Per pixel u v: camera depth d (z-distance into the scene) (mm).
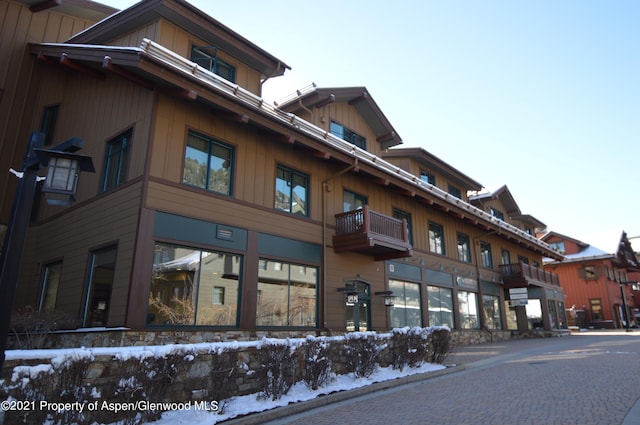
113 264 10445
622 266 44906
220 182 12133
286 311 12992
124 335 9273
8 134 14070
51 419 4840
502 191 28609
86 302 10906
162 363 6121
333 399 8055
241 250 12055
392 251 15883
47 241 13281
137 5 12664
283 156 14086
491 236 26266
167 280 10359
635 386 8180
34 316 10055
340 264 15125
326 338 9195
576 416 6125
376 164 16203
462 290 21938
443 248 21312
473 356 14852
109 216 11039
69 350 5309
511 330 25625
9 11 14992
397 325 17312
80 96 14297
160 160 10758
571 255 42375
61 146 5078
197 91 10742
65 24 16406
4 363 4676
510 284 25594
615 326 39094
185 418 6258
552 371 10617
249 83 14922
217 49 14070
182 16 12750
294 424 6480
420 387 9234
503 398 7605
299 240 13836
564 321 31578
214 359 6926
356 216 14812
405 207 19344
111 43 14031
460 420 6215
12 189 13859
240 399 7281
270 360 7707
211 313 11070
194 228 11086
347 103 18453
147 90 11281
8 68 14539
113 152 12125
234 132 12711
